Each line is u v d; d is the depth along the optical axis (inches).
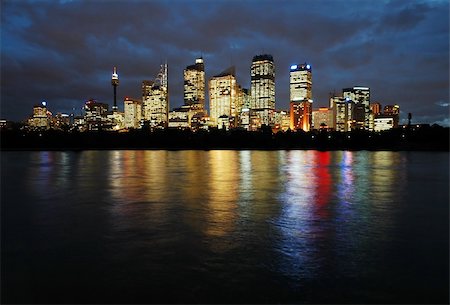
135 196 1940.2
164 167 4018.2
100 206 1659.7
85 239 1130.7
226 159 5728.3
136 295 753.6
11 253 1005.8
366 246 1062.4
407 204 1737.2
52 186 2375.7
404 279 830.5
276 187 2314.2
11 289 784.9
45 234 1192.2
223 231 1216.8
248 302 722.8
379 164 4603.8
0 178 2864.2
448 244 1085.8
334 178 2898.6
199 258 954.7
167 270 876.6
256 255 977.5
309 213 1510.8
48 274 860.0
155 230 1230.3
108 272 868.0
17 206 1678.2
